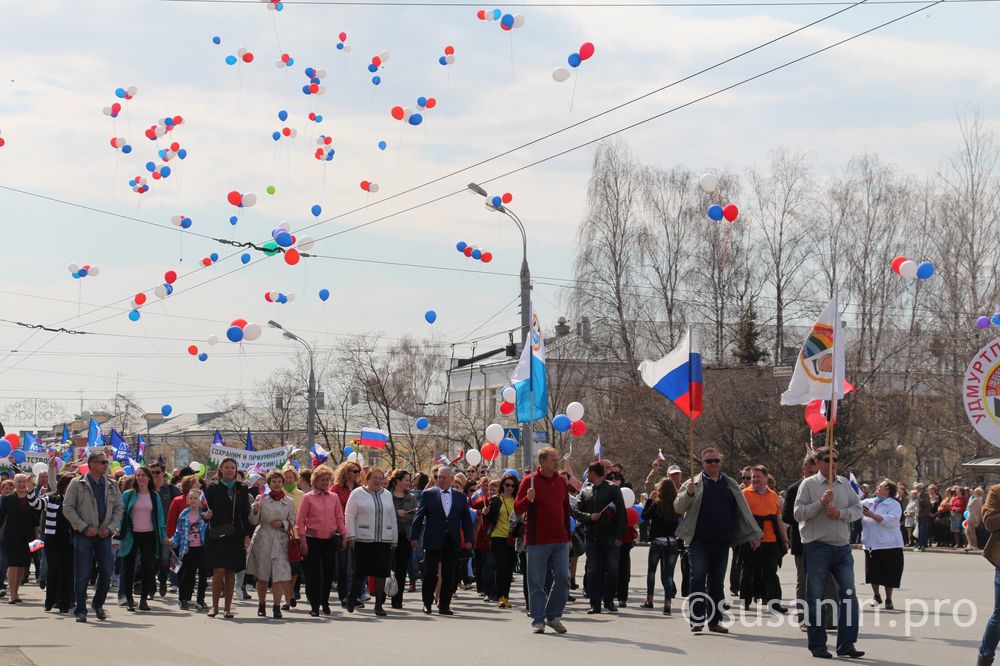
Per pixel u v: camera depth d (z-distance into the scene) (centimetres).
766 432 4347
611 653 1161
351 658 1116
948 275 4547
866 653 1181
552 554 1362
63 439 7269
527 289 2656
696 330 4525
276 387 7738
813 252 4606
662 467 1766
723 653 1166
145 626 1438
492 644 1238
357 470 1788
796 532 1476
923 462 5056
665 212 4591
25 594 2000
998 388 1237
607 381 4506
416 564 2111
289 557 1655
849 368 4497
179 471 2138
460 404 6956
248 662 1084
